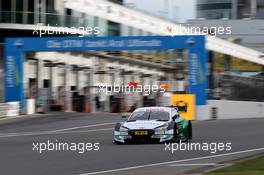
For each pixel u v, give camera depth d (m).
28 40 75.75
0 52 87.94
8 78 76.50
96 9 94.94
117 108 82.88
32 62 87.25
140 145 36.47
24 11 87.94
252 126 57.47
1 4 86.69
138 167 25.56
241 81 93.56
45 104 78.69
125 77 98.62
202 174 22.03
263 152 30.88
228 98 89.06
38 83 87.25
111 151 32.91
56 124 60.91
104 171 24.34
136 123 37.84
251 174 21.72
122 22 100.38
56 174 23.53
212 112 72.44
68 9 92.56
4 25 86.69
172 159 28.61
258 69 121.06
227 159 28.34
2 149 35.41
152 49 72.25
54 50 74.75
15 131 54.12
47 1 89.62
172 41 71.75
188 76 71.81
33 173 23.89
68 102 83.06
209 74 90.31
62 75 91.62
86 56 89.75
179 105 69.38
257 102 89.88
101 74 91.38
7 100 76.38
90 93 85.00
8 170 24.94
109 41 73.19
